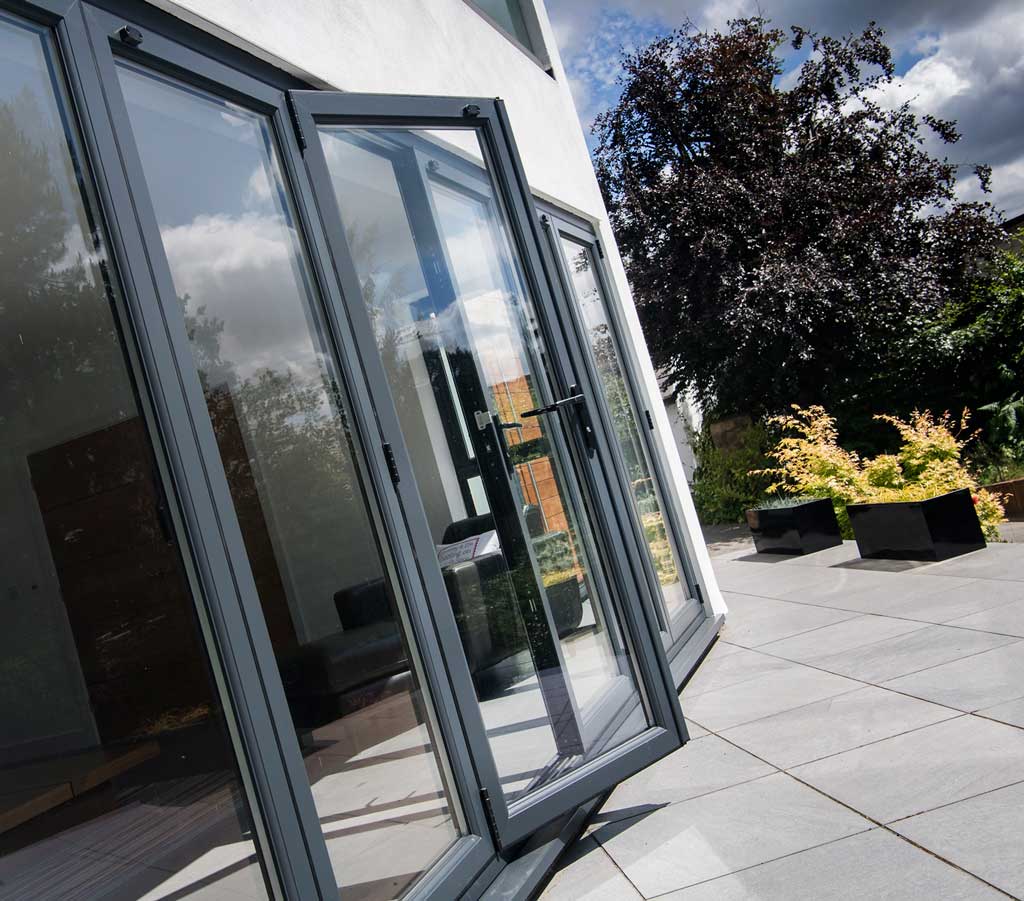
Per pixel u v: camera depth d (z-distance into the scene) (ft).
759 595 20.54
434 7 13.89
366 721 7.48
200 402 6.61
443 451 9.46
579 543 10.85
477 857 8.08
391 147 9.87
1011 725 9.34
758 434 41.73
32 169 6.50
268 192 8.24
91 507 6.19
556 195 17.30
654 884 7.77
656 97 44.47
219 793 6.14
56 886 5.41
